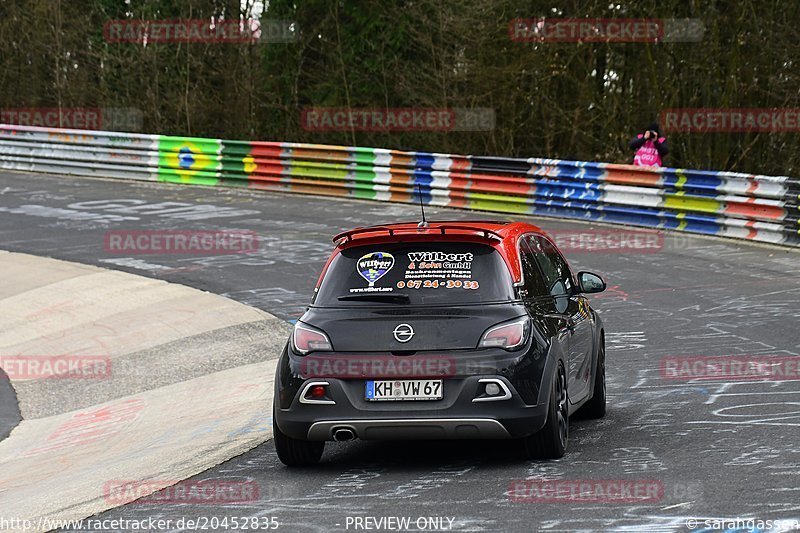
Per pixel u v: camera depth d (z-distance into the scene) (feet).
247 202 177.37
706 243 128.16
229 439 60.90
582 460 49.21
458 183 164.55
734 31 183.93
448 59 223.10
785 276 105.91
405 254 50.29
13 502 52.03
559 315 52.95
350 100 269.85
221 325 102.73
